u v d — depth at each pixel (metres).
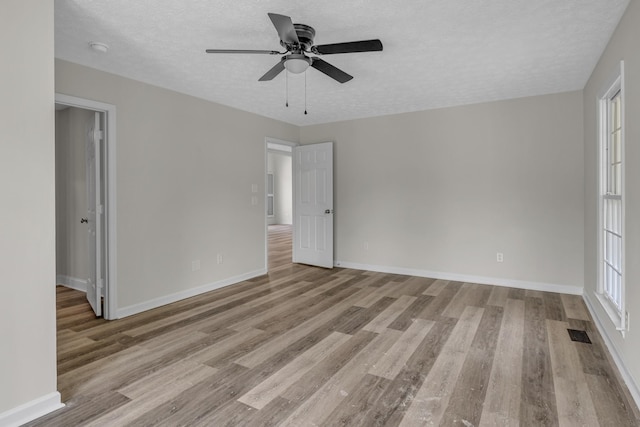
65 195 4.59
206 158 4.38
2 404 1.80
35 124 1.90
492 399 2.07
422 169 5.06
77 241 4.46
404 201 5.21
